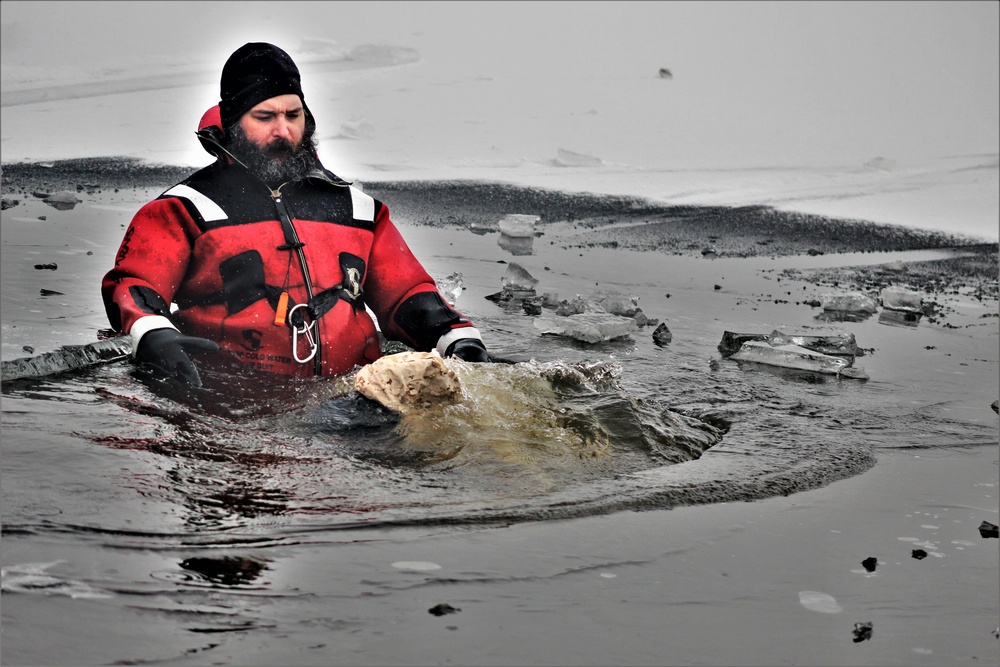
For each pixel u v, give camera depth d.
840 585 4.21
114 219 14.59
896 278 14.81
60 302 8.87
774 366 8.74
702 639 3.63
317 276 7.08
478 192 20.27
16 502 4.41
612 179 22.61
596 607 3.82
